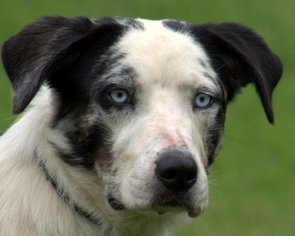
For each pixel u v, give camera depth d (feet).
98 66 34.63
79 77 34.83
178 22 36.65
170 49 34.65
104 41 35.04
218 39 36.50
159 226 36.09
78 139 34.53
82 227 34.96
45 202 34.60
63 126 34.71
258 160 74.43
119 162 33.68
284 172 72.33
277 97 87.35
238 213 64.64
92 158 34.47
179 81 34.22
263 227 62.80
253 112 82.53
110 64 34.47
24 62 33.86
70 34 34.47
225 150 75.82
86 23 34.96
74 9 102.32
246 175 71.46
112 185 33.91
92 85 34.45
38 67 33.42
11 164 35.22
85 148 34.47
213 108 35.22
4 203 34.71
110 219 35.04
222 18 104.42
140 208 32.86
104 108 34.17
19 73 33.78
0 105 76.95
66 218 34.68
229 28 37.19
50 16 35.19
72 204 34.83
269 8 107.55
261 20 104.68
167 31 35.65
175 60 34.45
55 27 34.65
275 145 76.95
